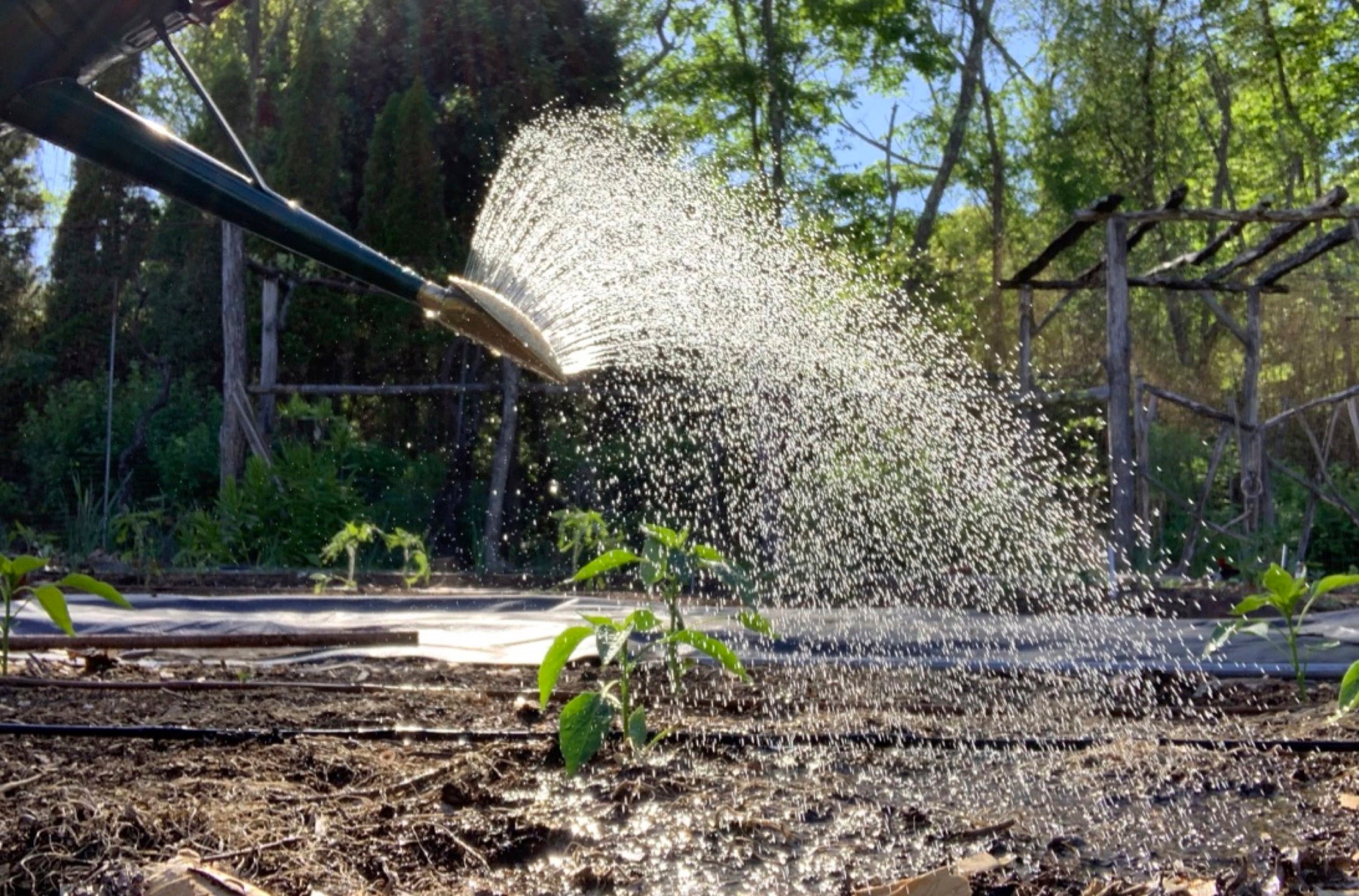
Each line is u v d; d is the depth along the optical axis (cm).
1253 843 278
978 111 2145
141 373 1505
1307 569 1149
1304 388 1536
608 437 1273
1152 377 1742
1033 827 286
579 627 323
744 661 527
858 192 1906
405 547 930
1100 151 2019
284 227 271
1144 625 664
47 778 288
